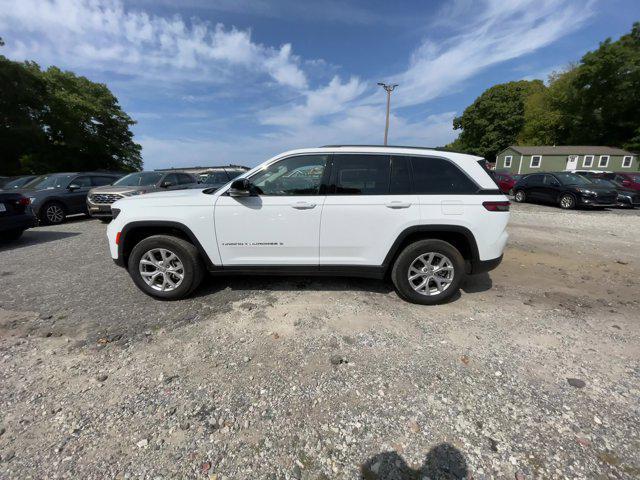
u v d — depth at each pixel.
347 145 3.55
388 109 26.86
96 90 34.75
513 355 2.68
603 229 8.11
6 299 3.73
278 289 3.97
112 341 2.87
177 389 2.28
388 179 3.46
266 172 3.51
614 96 35.94
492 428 1.96
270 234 3.49
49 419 2.01
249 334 2.97
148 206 3.53
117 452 1.80
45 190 8.88
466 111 51.31
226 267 3.62
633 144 35.81
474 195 3.42
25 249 6.11
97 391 2.25
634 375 2.43
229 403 2.15
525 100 50.03
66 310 3.45
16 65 25.53
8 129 25.56
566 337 2.96
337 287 4.04
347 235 3.47
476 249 3.46
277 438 1.89
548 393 2.24
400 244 3.52
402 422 2.00
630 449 1.81
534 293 3.98
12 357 2.63
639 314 3.43
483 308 3.54
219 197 3.49
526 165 37.50
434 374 2.44
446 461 1.75
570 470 1.70
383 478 1.66
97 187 9.34
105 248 6.11
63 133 31.19
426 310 3.47
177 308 3.48
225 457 1.77
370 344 2.82
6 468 1.70
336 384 2.33
